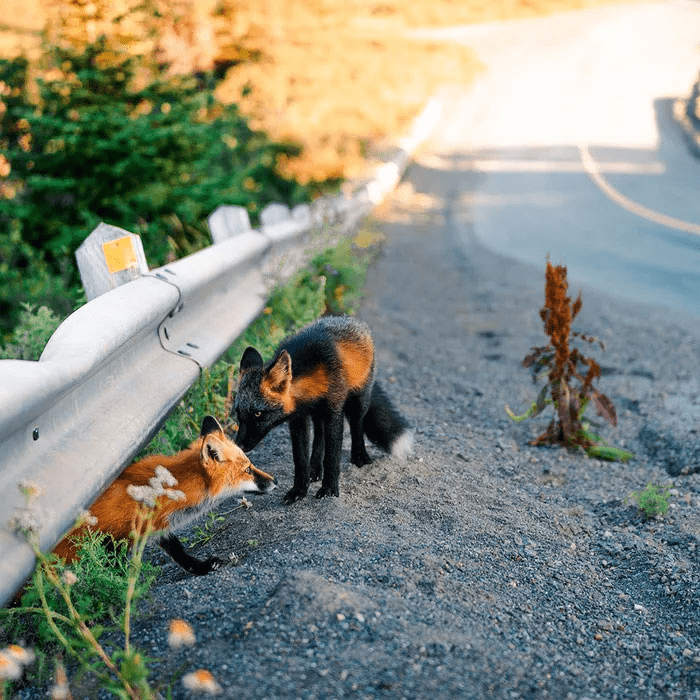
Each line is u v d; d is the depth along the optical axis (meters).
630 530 4.65
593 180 21.25
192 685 2.45
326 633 2.92
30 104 9.13
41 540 2.78
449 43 44.00
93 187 8.43
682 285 11.91
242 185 12.66
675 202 18.69
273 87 22.58
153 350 4.54
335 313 8.21
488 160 24.45
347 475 4.90
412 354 8.30
